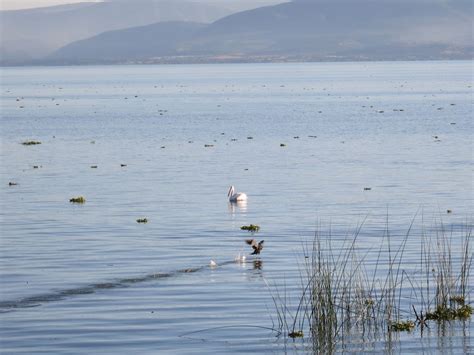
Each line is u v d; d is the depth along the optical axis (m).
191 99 169.62
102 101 165.62
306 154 74.38
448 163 66.31
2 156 75.19
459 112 122.00
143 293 30.44
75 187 56.28
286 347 25.16
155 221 44.16
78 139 90.81
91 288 31.20
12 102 164.12
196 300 29.53
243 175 61.28
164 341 25.55
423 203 48.75
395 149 77.38
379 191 53.28
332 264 34.09
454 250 36.50
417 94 174.25
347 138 88.69
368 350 25.06
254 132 96.94
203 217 45.22
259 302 29.25
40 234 41.03
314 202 49.59
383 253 36.25
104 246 38.28
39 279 32.53
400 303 29.14
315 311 26.33
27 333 26.25
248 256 36.03
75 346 25.12
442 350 25.08
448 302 29.23
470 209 46.59
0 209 48.16
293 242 38.81
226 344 25.36
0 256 36.44
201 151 77.69
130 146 82.81
